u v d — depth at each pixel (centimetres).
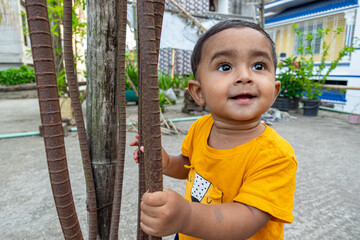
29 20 45
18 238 162
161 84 725
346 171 273
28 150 319
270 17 1278
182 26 630
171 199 49
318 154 326
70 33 73
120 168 82
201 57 74
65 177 50
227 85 67
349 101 933
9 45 1015
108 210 98
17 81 947
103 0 84
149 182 48
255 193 66
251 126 75
